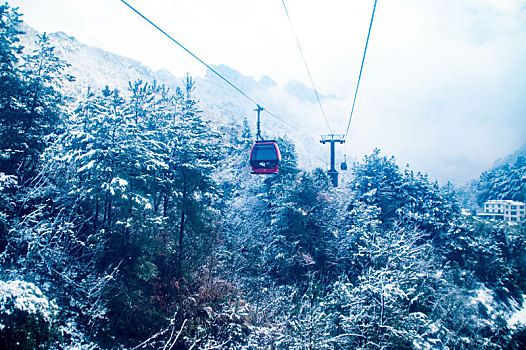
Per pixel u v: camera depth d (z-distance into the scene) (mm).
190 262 25641
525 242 53438
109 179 21031
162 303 21359
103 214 24625
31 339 12781
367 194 44438
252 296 26219
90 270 19281
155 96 33500
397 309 20859
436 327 25391
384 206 44938
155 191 25453
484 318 36812
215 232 29312
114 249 21062
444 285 33188
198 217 26672
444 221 45312
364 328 20484
